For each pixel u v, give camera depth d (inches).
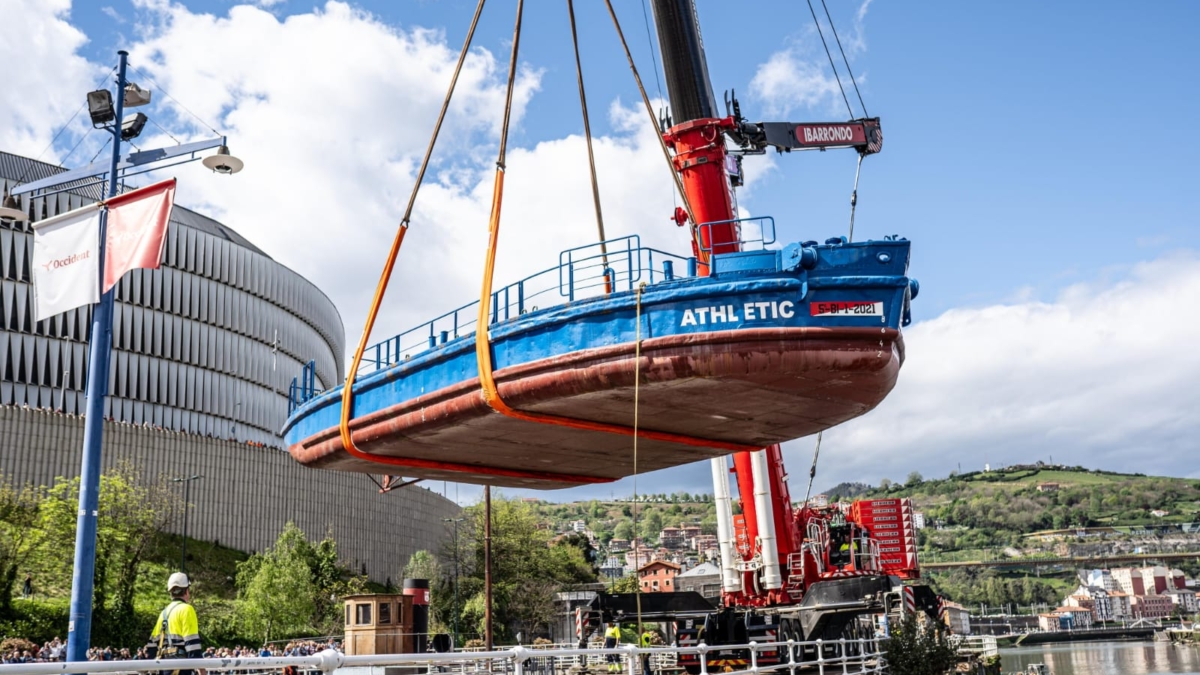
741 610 1221.1
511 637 3885.3
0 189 3644.2
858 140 1145.4
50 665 254.8
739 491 1366.9
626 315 717.3
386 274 887.1
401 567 4281.5
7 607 2075.5
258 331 4734.3
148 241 692.7
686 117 1116.5
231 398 4471.0
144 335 4114.2
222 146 740.7
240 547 3464.6
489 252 791.7
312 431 1005.2
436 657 365.1
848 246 698.8
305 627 2819.9
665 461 1017.5
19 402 3609.7
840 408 796.0
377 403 896.9
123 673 267.6
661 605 1229.1
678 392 730.8
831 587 1185.4
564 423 814.5
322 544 3316.9
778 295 691.4
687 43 1125.7
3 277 3649.1
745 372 690.8
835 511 1497.3
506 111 807.1
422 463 993.5
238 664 293.0
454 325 855.7
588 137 937.5
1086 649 7263.8
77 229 715.4
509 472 1058.7
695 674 1151.6
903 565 1514.5
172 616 383.6
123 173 761.0
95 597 2236.7
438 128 873.5
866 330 690.2
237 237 5118.1
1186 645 7529.5
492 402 769.6
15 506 2342.5
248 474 3563.0
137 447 3223.4
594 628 1211.2
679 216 1111.0
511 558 4065.0
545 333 749.3
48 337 3750.0
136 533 2440.9
